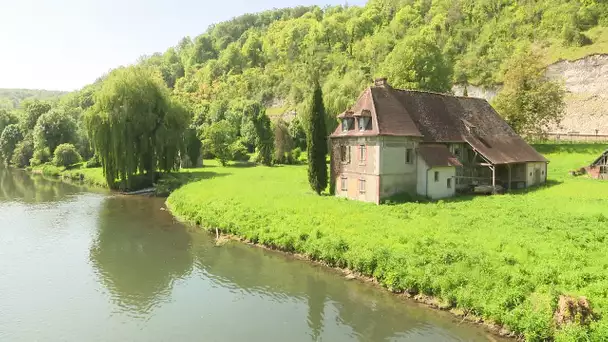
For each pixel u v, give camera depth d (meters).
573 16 81.69
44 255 26.80
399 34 120.88
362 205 32.16
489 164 36.91
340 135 36.56
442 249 20.44
